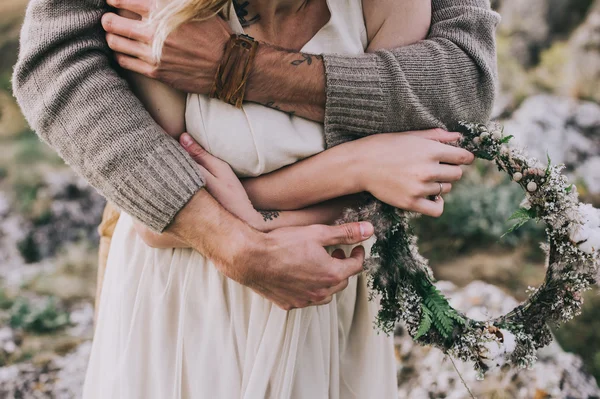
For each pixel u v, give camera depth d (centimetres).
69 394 289
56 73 118
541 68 570
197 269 132
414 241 133
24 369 309
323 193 128
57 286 418
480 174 461
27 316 368
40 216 477
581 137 484
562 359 260
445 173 124
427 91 126
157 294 134
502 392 245
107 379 138
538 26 591
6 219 477
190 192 117
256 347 129
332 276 122
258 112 124
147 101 126
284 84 122
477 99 133
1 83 639
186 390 132
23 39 124
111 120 116
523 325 130
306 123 128
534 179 127
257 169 126
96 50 122
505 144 129
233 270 119
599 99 530
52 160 525
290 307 124
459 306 302
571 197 126
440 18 136
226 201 123
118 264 141
